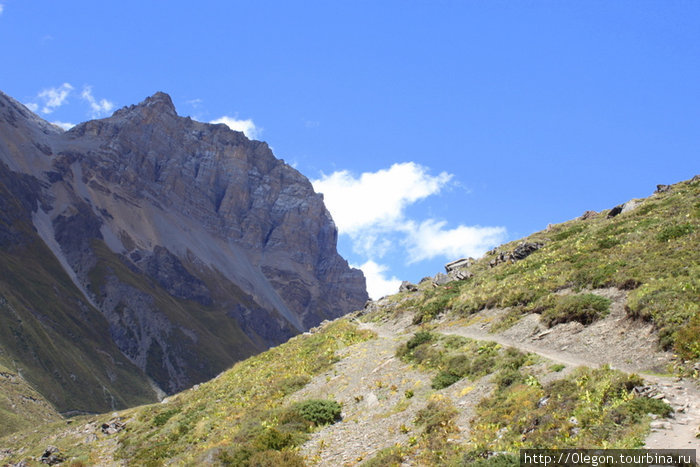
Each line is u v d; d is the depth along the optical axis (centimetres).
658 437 1744
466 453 2075
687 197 5047
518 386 2534
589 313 3228
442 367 3266
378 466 2283
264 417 3478
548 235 6381
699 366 2195
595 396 2111
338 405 3291
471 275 6022
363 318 6556
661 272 3356
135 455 4153
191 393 5647
